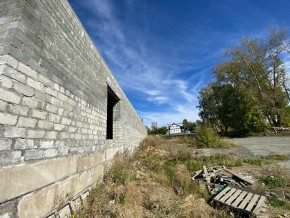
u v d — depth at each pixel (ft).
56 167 8.89
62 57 9.88
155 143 48.73
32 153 7.26
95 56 15.47
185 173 21.17
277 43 67.77
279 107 68.85
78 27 12.23
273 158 27.02
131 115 36.27
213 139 42.80
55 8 9.37
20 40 6.77
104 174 15.90
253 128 66.69
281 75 70.08
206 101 97.86
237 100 71.05
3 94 5.99
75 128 11.18
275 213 11.96
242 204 12.58
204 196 14.82
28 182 6.95
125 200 12.35
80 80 12.16
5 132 6.02
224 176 18.95
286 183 16.66
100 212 10.27
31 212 7.03
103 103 17.26
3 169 5.88
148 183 16.43
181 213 11.39
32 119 7.33
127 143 29.96
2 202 5.79
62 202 9.15
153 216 10.86
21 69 6.79
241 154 31.71
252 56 70.74
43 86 8.10
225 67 74.28
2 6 7.08
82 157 11.93
